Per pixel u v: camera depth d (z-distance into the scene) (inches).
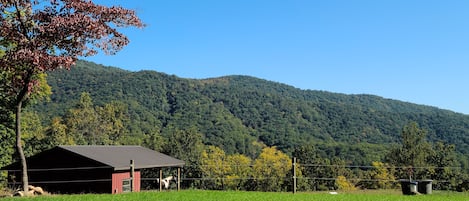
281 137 4569.4
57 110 4503.0
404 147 2682.1
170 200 797.2
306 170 2910.9
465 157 3176.7
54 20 831.7
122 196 864.9
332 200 871.1
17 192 925.2
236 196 905.5
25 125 2180.1
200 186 2819.9
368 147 3715.6
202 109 5221.5
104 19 887.7
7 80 960.3
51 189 1331.2
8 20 855.1
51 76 5526.6
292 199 871.1
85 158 1296.8
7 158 1775.3
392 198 939.3
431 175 2561.5
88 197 840.3
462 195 1065.5
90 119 3604.8
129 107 4894.2
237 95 5969.5
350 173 3014.3
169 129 4498.0
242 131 4670.3
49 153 1353.3
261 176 2886.3
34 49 835.4
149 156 1589.6
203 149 3181.6
